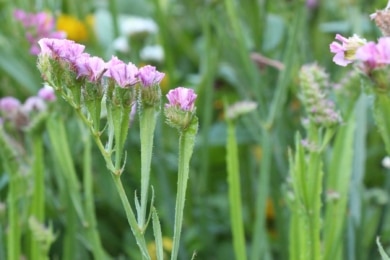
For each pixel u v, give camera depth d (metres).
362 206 0.89
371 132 1.23
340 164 0.79
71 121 0.93
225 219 1.15
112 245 1.13
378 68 0.57
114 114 0.61
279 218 0.95
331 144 0.96
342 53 0.60
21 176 0.82
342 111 0.80
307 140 0.72
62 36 0.94
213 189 1.26
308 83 0.71
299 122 1.08
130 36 1.19
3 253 0.83
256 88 0.93
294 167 0.72
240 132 1.12
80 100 0.61
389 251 0.96
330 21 1.43
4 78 1.30
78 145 0.96
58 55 0.61
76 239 0.88
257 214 0.85
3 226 0.84
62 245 1.05
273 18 1.23
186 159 0.61
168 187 1.03
